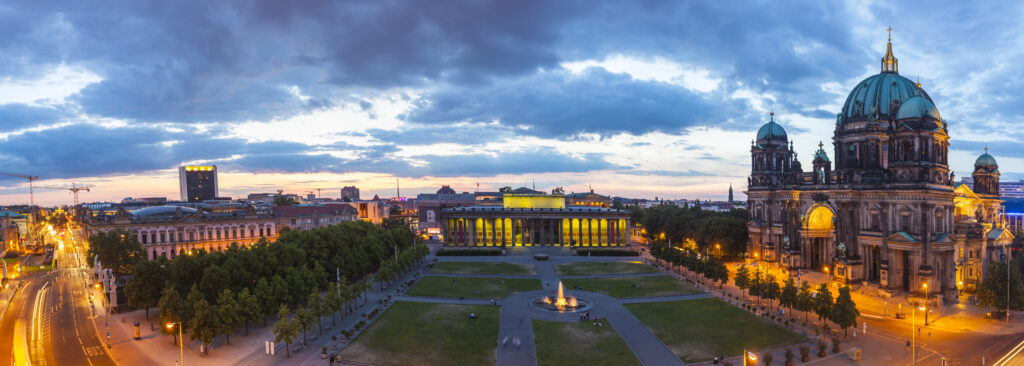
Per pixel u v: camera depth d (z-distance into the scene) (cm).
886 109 12106
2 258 17575
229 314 7275
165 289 7819
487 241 19225
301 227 18075
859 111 12512
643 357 6894
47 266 15300
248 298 7750
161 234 14725
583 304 9862
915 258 9938
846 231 11512
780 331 8025
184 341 7675
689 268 12319
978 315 9038
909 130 10150
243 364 6756
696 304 9800
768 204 14150
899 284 10444
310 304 8069
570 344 7444
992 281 8831
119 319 8856
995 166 12756
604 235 19012
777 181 14625
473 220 19212
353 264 11538
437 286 11675
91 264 12581
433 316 8988
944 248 9738
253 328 8288
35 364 6750
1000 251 11750
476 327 8306
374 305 9800
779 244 13875
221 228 15762
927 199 9862
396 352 7131
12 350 7338
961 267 10831
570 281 12231
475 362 6750
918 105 10212
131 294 8406
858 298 10450
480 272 13688
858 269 11256
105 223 14100
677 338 7688
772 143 14675
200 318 6962
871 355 7000
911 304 9875
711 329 8131
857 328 8238
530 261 15800
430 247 19812
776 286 9169
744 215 18325
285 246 10144
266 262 9494
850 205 11288
